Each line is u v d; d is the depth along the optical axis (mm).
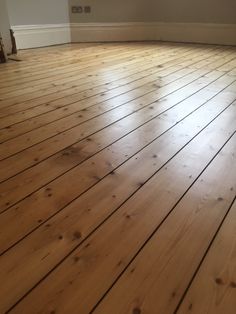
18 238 1015
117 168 1404
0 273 893
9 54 4074
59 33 4898
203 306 793
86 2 4863
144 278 873
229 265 908
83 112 2072
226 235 1018
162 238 1009
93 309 791
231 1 4441
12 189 1262
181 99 2309
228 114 2006
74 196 1214
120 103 2238
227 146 1590
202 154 1516
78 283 860
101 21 5023
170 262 922
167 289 840
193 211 1127
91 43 5051
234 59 3672
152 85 2674
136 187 1268
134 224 1070
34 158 1496
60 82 2789
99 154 1528
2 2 3781
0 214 1122
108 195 1219
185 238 1008
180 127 1822
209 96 2363
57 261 929
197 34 4871
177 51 4258
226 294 824
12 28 4320
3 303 807
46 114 2041
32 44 4625
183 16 4848
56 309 792
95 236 1021
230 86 2611
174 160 1463
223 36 4707
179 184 1283
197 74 3021
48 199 1198
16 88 2621
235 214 1109
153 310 787
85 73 3102
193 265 911
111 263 920
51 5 4633
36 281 868
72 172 1375
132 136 1717
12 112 2080
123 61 3646
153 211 1131
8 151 1565
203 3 4629
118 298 819
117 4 4910
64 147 1602
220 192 1230
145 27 5094
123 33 5117
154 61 3633
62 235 1024
